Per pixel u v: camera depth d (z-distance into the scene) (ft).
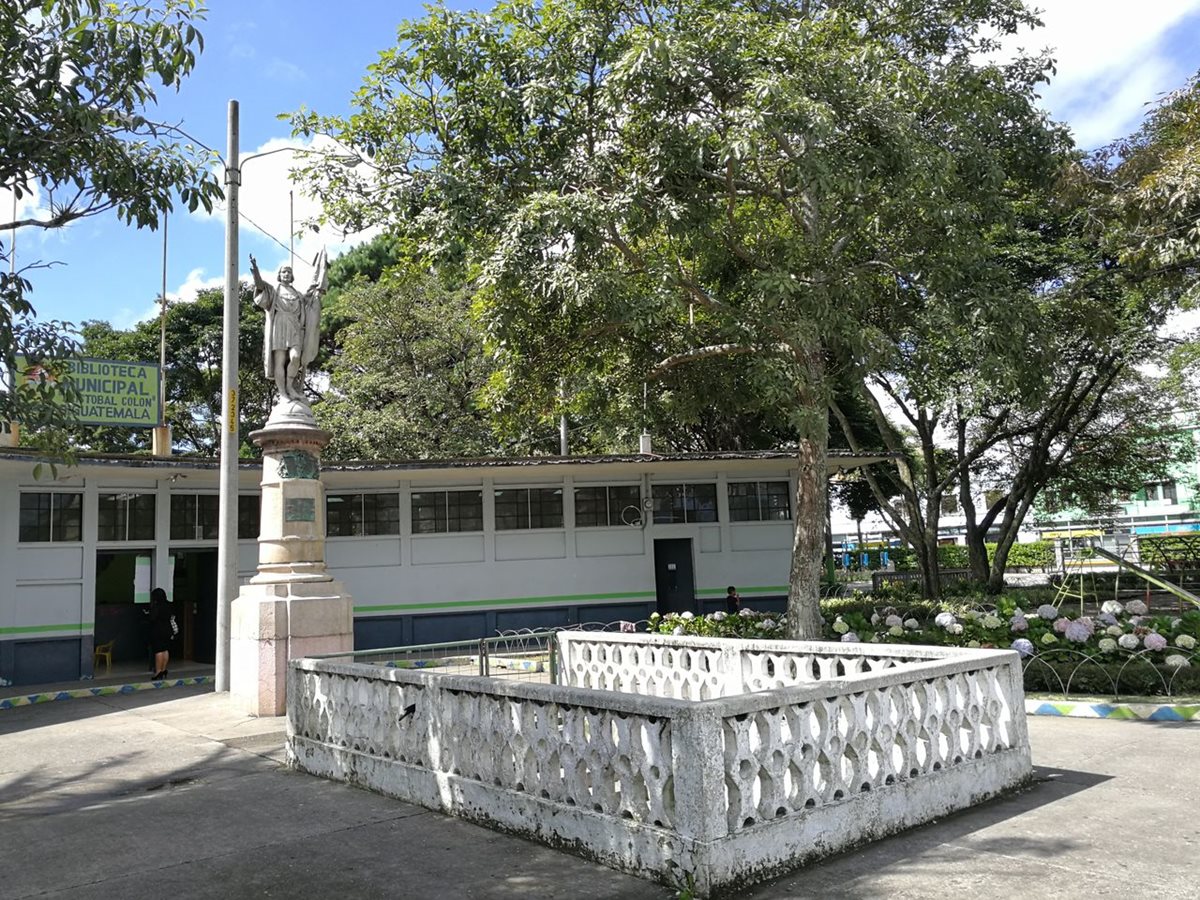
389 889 15.37
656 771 15.52
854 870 15.49
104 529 54.54
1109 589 67.51
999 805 19.16
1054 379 55.88
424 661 48.85
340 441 87.81
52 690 48.39
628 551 65.00
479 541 62.90
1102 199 48.44
